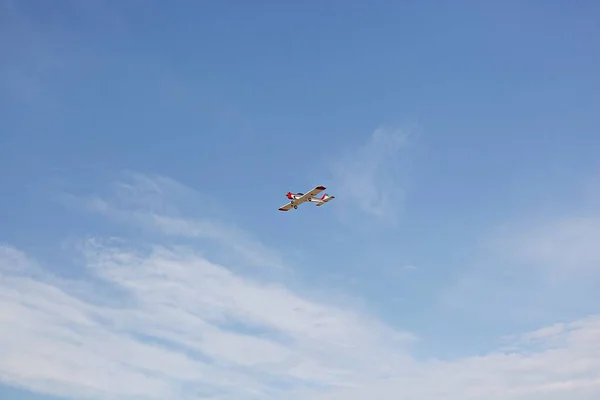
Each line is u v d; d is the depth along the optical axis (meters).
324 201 168.38
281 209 169.00
